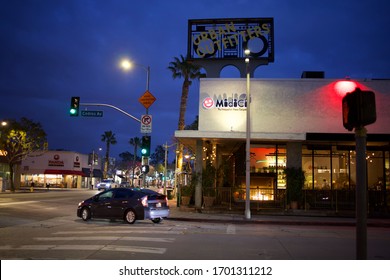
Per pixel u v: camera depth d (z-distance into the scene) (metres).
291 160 25.02
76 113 25.97
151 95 25.73
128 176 116.31
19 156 53.47
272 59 29.61
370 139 23.47
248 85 22.31
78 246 10.81
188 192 25.69
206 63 29.97
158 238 12.67
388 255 10.47
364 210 4.71
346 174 25.69
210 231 15.23
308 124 25.75
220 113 26.12
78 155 79.25
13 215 20.16
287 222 20.27
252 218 21.64
